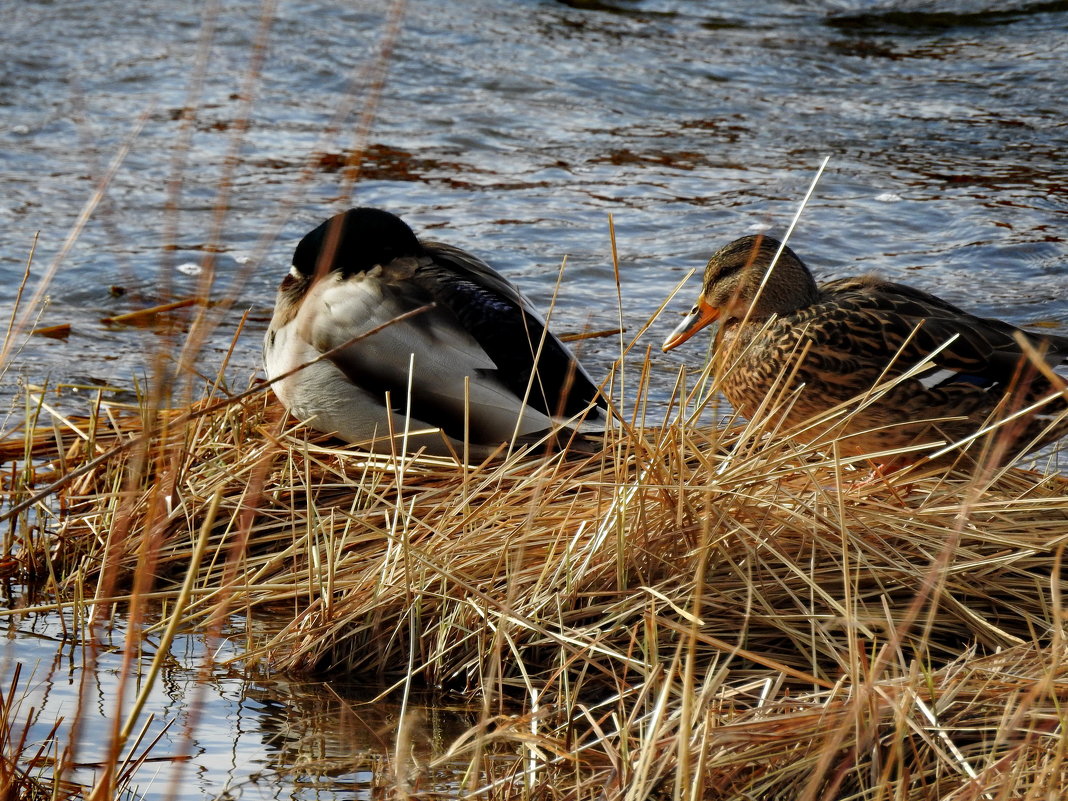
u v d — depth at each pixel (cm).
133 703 674
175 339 970
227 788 591
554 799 552
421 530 816
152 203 1697
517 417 901
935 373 862
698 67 2367
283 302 962
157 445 891
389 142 1975
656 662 612
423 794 584
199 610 785
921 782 551
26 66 2256
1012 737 568
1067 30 2569
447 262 973
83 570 823
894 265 1513
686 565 732
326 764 614
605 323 1341
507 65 2342
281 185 1770
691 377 1198
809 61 2412
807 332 881
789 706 596
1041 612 723
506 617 668
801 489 814
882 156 1927
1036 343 880
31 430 937
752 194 1762
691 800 504
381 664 719
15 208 1659
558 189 1781
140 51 2361
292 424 966
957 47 2497
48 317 1350
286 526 865
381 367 905
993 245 1563
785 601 726
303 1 2655
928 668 618
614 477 805
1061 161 1895
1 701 589
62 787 578
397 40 2444
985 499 796
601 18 2653
